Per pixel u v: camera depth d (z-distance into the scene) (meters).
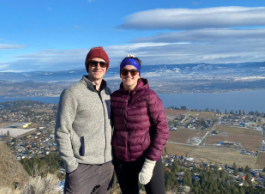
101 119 2.44
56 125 2.28
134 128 2.44
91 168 2.42
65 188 2.34
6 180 5.66
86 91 2.39
